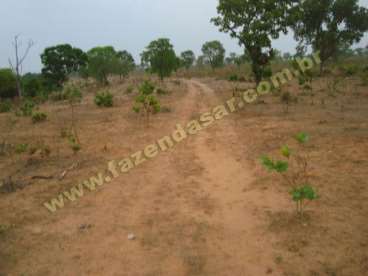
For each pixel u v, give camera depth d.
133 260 4.38
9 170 8.52
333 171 6.83
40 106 24.11
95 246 4.76
